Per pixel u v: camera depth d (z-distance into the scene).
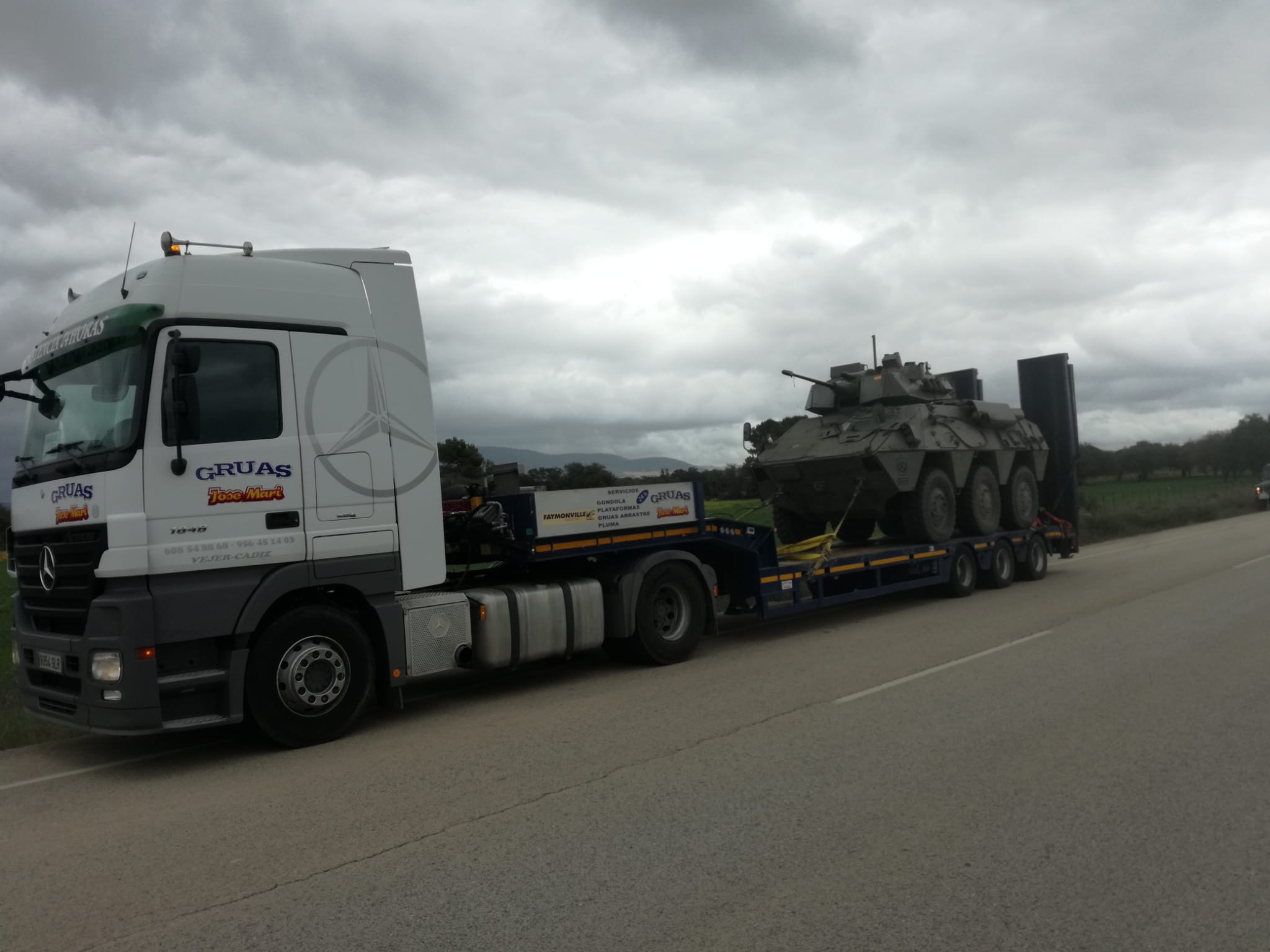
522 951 3.62
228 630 6.76
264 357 7.08
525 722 7.51
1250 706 7.07
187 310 6.78
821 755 6.14
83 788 6.38
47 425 7.36
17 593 7.64
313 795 5.82
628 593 9.45
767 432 15.48
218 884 4.43
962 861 4.38
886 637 10.87
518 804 5.39
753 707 7.59
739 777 5.74
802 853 4.51
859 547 14.73
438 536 7.89
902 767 5.83
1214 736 6.30
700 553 10.80
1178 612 11.63
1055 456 17.86
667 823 4.97
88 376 6.96
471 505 9.23
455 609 8.05
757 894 4.06
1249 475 81.56
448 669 7.98
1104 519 30.25
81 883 4.55
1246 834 4.62
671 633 10.01
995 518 15.45
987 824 4.83
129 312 6.68
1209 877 4.15
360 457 7.48
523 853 4.63
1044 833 4.70
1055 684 7.99
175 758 7.07
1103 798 5.18
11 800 6.14
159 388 6.58
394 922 3.91
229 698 6.75
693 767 5.99
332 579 7.27
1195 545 22.48
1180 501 40.38
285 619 7.04
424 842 4.84
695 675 9.18
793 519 15.50
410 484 7.75
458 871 4.44
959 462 14.58
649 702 8.02
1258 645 9.37
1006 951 3.54
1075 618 11.57
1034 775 5.61
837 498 14.28
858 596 12.21
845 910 3.90
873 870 4.30
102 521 6.38
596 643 9.24
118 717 6.36
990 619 11.84
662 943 3.66
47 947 3.86
